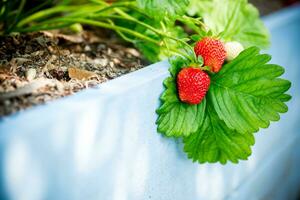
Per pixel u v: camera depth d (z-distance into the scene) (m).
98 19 0.63
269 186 0.88
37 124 0.38
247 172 0.76
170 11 0.51
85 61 0.56
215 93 0.51
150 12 0.51
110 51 0.61
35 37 0.59
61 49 0.58
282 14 0.87
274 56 0.79
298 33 0.92
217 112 0.51
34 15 0.63
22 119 0.38
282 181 0.96
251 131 0.50
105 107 0.42
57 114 0.39
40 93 0.46
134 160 0.48
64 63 0.54
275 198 0.94
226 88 0.51
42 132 0.38
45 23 0.59
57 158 0.39
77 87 0.48
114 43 0.64
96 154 0.43
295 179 1.07
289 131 0.94
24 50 0.55
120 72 0.54
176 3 0.51
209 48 0.49
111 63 0.56
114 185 0.46
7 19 0.59
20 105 0.43
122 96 0.44
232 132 0.52
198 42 0.50
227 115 0.50
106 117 0.43
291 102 0.92
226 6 0.63
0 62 0.51
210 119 0.52
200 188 0.62
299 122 1.01
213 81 0.52
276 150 0.88
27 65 0.51
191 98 0.49
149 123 0.49
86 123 0.41
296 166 1.06
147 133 0.49
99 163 0.43
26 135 0.37
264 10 1.01
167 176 0.54
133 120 0.46
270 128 0.82
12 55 0.53
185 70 0.49
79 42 0.62
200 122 0.51
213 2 0.63
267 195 0.88
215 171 0.64
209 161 0.53
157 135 0.50
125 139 0.46
